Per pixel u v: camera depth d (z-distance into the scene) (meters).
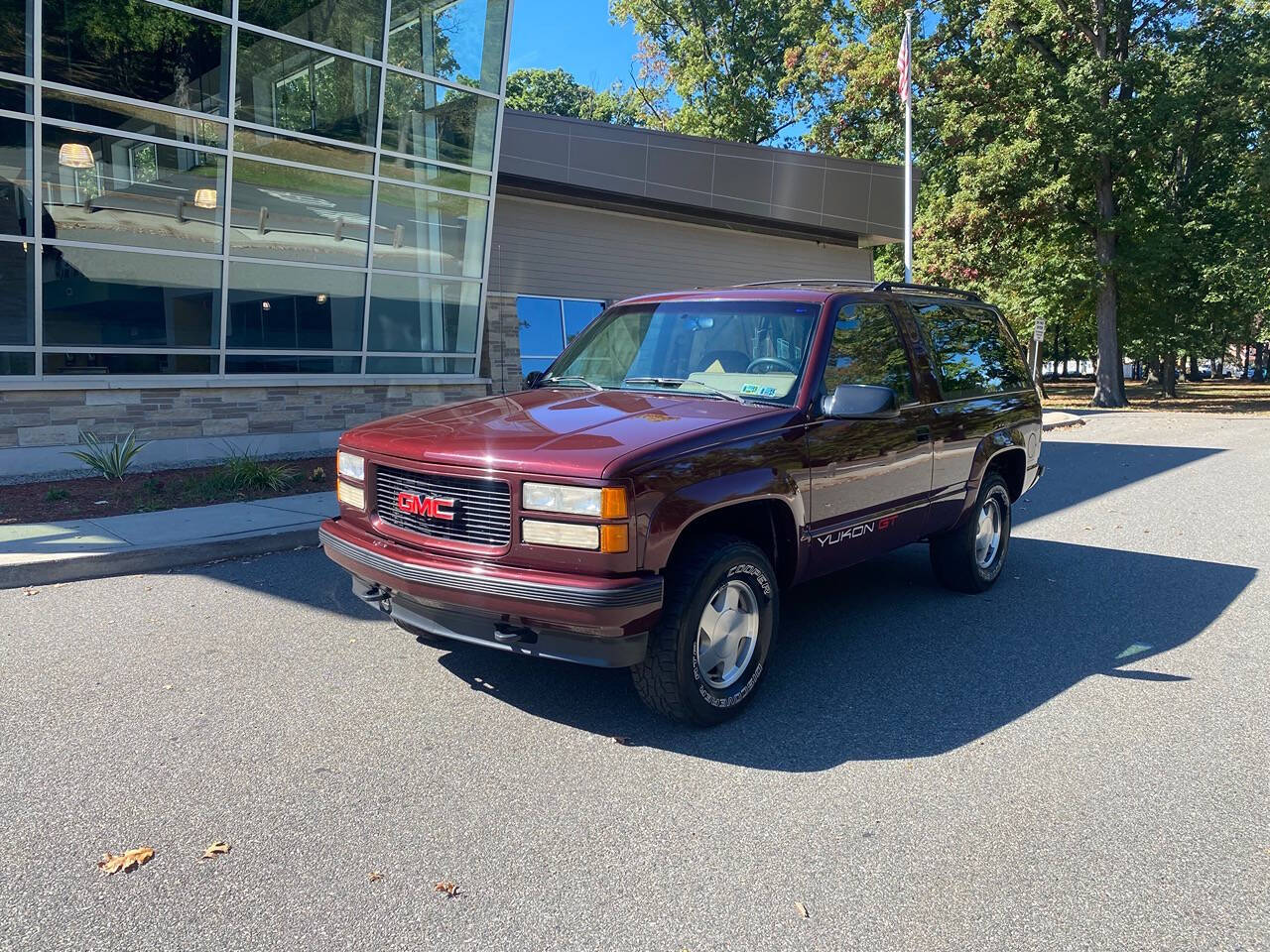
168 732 4.11
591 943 2.69
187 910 2.81
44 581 6.55
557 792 3.60
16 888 2.92
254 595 6.29
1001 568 6.83
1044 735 4.20
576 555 3.70
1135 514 9.72
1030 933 2.77
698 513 3.90
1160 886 3.03
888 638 5.57
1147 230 27.55
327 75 12.17
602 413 4.42
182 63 10.91
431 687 4.66
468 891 2.94
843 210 21.80
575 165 18.23
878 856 3.18
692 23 40.38
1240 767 3.90
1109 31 27.41
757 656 4.37
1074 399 35.84
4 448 10.02
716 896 2.93
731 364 4.96
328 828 3.31
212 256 11.53
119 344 10.92
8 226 9.95
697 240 21.44
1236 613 6.11
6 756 3.85
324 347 12.88
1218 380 70.75
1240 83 26.06
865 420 4.93
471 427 4.30
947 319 6.15
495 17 13.73
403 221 13.41
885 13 28.31
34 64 9.82
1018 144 25.70
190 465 11.15
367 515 4.50
